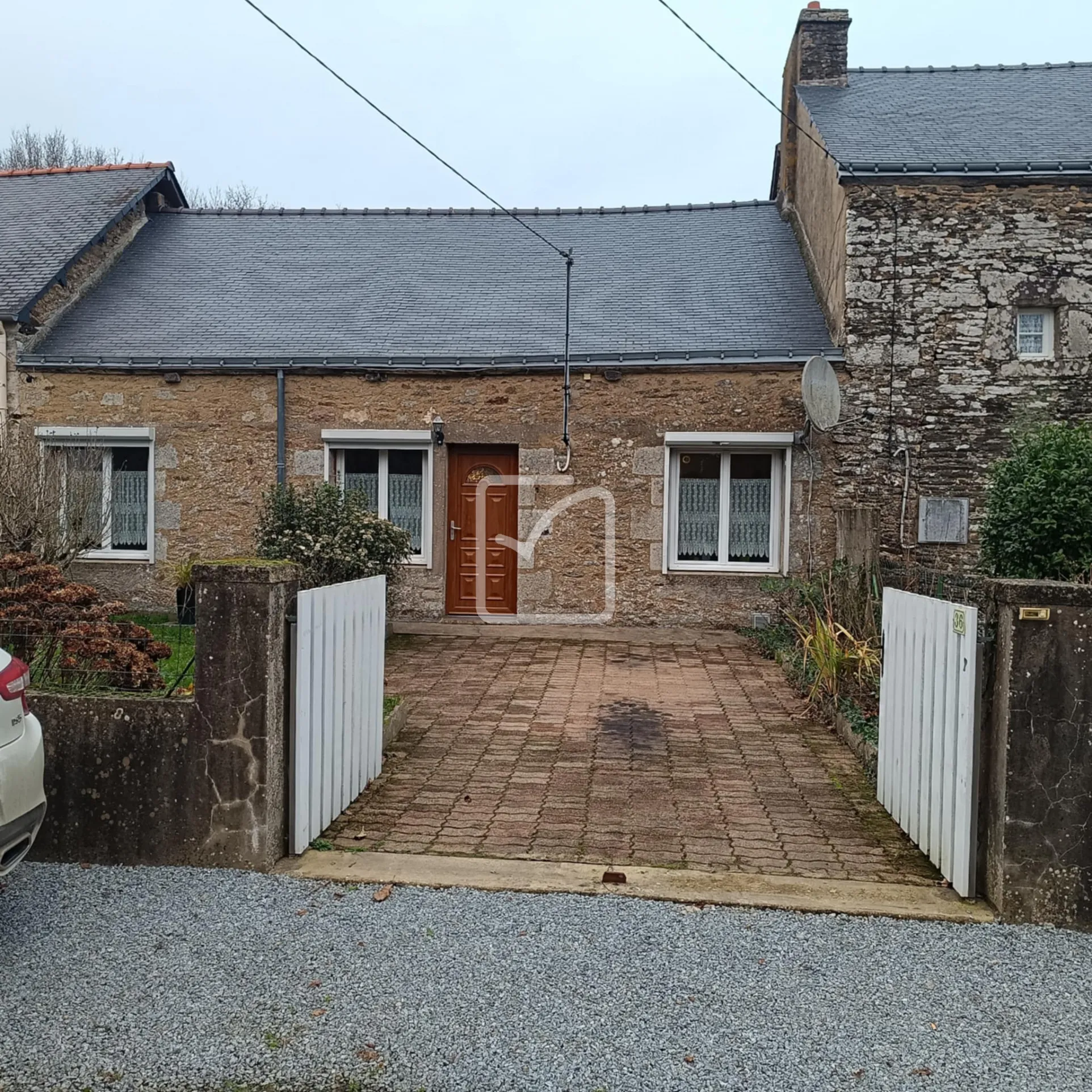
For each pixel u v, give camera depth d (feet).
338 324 35.96
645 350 33.09
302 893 12.86
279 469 33.91
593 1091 8.87
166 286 38.81
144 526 35.12
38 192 42.65
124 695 14.21
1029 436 25.86
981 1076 9.20
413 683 25.48
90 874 13.44
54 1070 9.12
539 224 43.16
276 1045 9.50
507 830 15.21
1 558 19.02
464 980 10.67
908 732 15.25
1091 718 12.23
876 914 12.49
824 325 34.40
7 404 34.06
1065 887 12.28
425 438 33.63
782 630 30.68
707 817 15.99
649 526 33.24
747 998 10.44
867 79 40.96
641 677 26.53
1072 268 31.65
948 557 32.14
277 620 13.66
